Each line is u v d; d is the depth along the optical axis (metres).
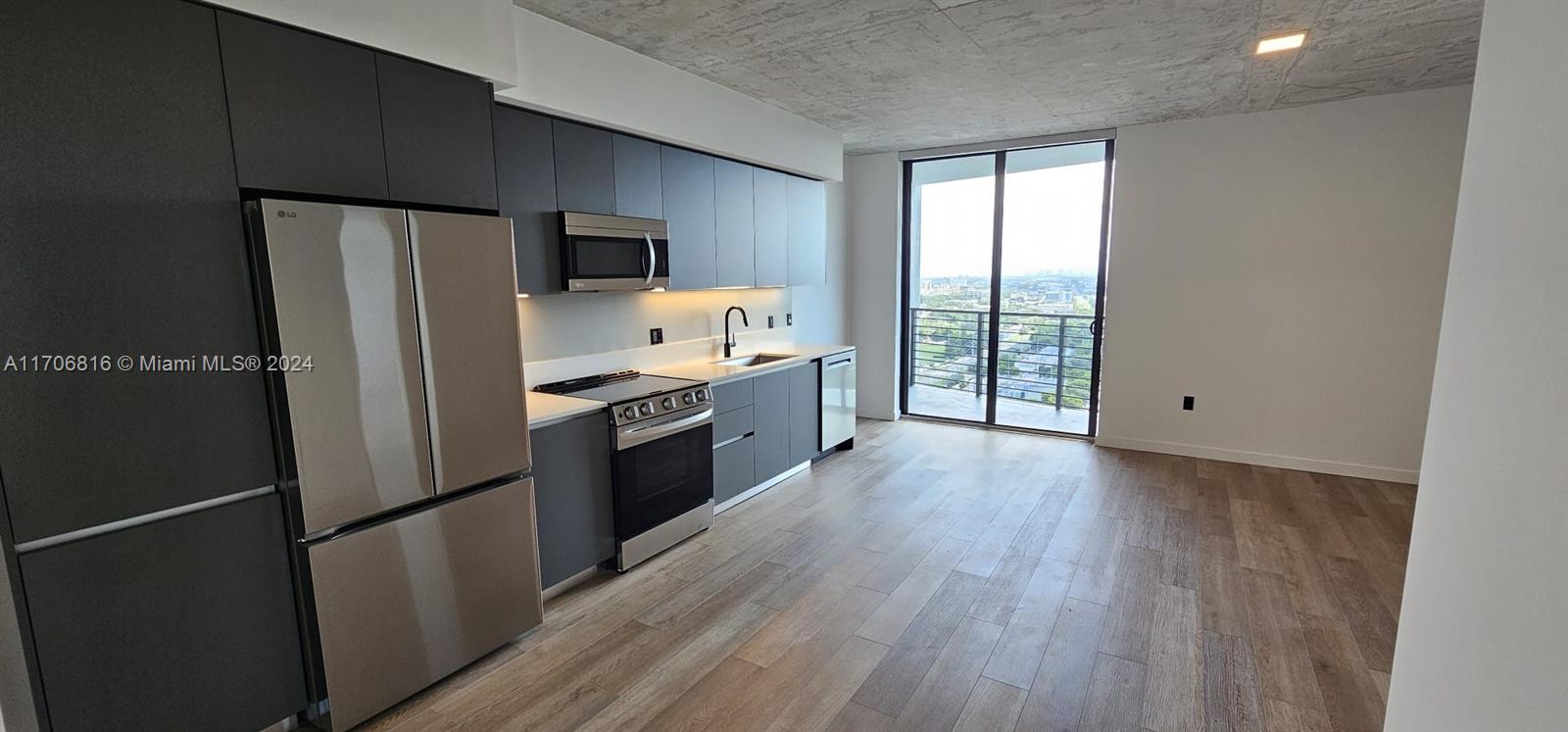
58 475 1.58
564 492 2.88
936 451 5.21
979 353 6.10
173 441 1.76
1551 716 0.61
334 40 2.01
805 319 5.68
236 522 1.89
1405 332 4.17
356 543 2.06
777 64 3.37
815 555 3.35
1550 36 0.68
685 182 3.77
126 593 1.70
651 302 4.10
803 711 2.17
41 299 1.54
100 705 1.68
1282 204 4.40
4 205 1.48
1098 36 2.96
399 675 2.20
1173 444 4.98
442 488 2.28
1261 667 2.35
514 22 2.61
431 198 2.29
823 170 4.91
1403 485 4.23
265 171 1.87
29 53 1.49
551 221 3.01
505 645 2.58
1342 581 2.97
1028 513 3.86
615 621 2.74
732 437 3.94
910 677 2.34
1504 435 0.76
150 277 1.69
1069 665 2.39
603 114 3.05
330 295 1.95
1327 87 3.82
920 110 4.36
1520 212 0.75
